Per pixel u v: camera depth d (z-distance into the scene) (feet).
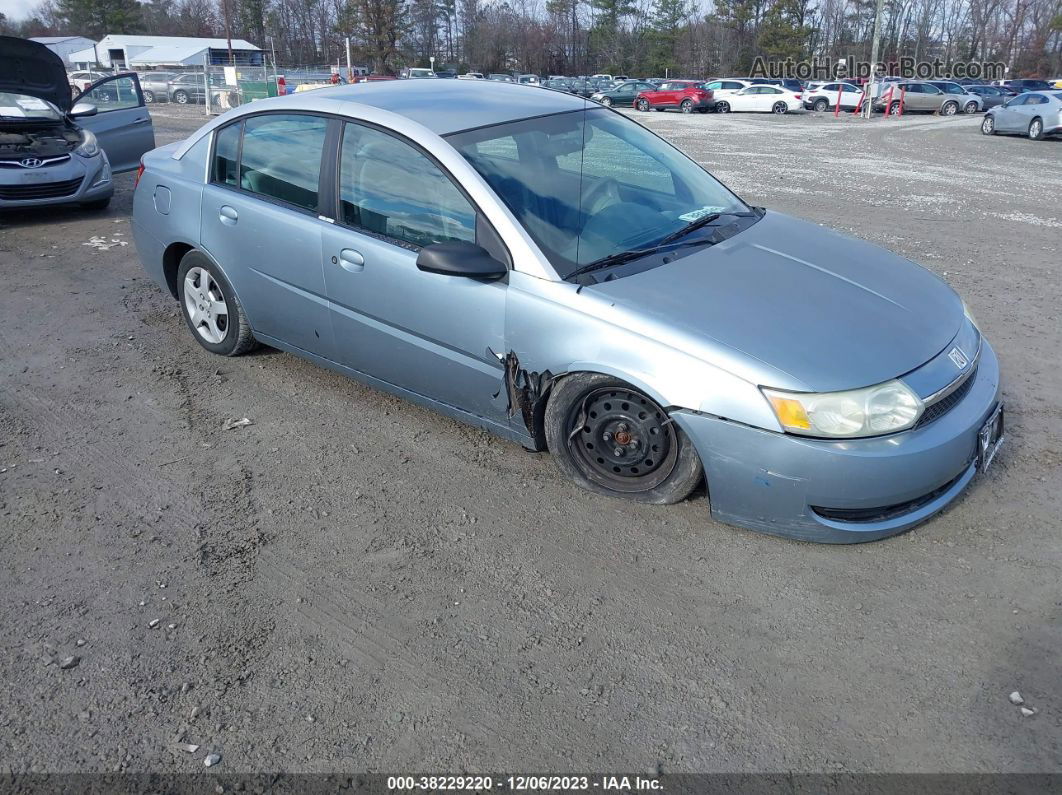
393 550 10.58
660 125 82.79
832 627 9.13
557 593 9.77
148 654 8.83
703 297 10.74
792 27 216.54
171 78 122.42
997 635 8.94
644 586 9.85
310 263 13.42
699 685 8.37
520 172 12.16
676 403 10.06
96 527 11.06
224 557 10.44
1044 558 10.16
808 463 9.59
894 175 43.50
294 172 13.84
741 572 10.05
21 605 9.55
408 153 12.35
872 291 11.42
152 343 17.43
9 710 8.11
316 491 11.91
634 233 12.19
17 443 13.26
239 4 286.05
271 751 7.67
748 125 85.46
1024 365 16.21
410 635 9.10
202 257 15.69
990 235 27.84
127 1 295.48
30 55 30.12
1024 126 69.62
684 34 227.61
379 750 7.68
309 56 288.51
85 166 29.32
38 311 19.34
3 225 28.32
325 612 9.47
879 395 9.63
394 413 14.28
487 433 13.52
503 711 8.09
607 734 7.82
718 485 10.22
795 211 32.17
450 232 11.83
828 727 7.85
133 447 13.15
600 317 10.55
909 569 10.02
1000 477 11.98
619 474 11.42
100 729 7.91
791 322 10.39
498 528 11.01
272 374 15.88
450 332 11.88
